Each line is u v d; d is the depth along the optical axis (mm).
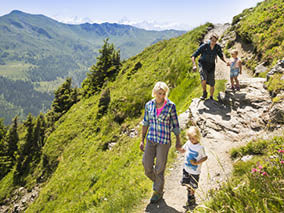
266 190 2729
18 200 24953
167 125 4223
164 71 22828
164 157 4289
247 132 6156
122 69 33594
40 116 40719
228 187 3328
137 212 4730
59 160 23969
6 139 46656
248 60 13922
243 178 3957
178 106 14328
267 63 11281
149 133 4320
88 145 21344
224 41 20297
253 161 4441
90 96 35812
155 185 4574
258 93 7324
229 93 8172
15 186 27406
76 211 8688
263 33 13930
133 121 19469
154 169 4727
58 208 14781
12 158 39469
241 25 18266
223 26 26000
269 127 5684
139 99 21125
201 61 8297
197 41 23078
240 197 2906
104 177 12977
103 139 20000
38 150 29984
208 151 6059
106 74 36281
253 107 6945
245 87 8188
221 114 7578
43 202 17281
